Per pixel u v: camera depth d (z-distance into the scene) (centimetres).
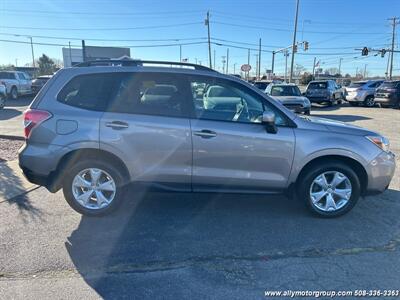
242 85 417
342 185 429
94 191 421
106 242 371
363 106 2302
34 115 403
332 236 388
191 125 404
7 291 288
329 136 417
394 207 473
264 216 440
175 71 413
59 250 353
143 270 321
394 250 359
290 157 413
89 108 405
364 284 302
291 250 357
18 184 546
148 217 433
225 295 286
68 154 405
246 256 346
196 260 338
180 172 411
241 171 414
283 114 416
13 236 380
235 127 407
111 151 402
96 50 4922
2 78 2400
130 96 409
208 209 459
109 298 282
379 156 424
